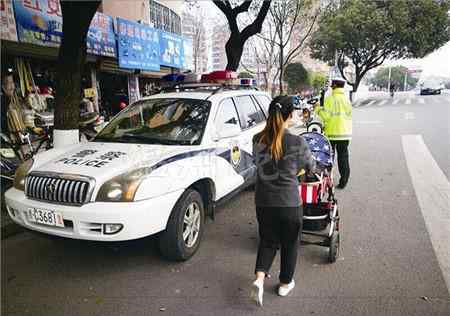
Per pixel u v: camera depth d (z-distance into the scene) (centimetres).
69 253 388
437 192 571
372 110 2123
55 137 544
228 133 409
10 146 626
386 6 2698
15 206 339
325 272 341
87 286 324
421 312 279
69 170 330
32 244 412
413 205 514
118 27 971
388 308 285
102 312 287
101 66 978
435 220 459
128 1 1166
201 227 388
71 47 518
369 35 2733
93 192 312
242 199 567
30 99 765
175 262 365
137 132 429
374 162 778
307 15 1730
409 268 344
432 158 801
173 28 1516
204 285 323
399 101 3002
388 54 3062
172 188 333
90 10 502
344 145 577
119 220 300
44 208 318
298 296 303
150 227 313
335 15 2680
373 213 486
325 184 397
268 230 291
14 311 288
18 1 686
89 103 900
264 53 1916
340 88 573
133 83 1152
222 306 291
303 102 1448
